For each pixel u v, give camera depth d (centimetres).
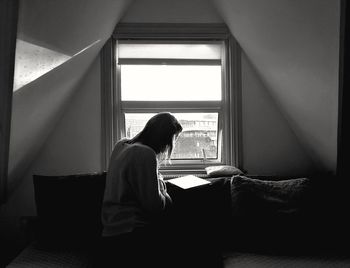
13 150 197
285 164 260
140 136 155
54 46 168
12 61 141
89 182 202
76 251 183
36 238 190
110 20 226
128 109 258
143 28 248
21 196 248
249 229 187
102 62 248
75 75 226
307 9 160
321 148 237
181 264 158
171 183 202
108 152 250
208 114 264
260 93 257
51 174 249
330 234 182
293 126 254
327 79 184
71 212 190
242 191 197
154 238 139
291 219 184
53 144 249
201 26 250
